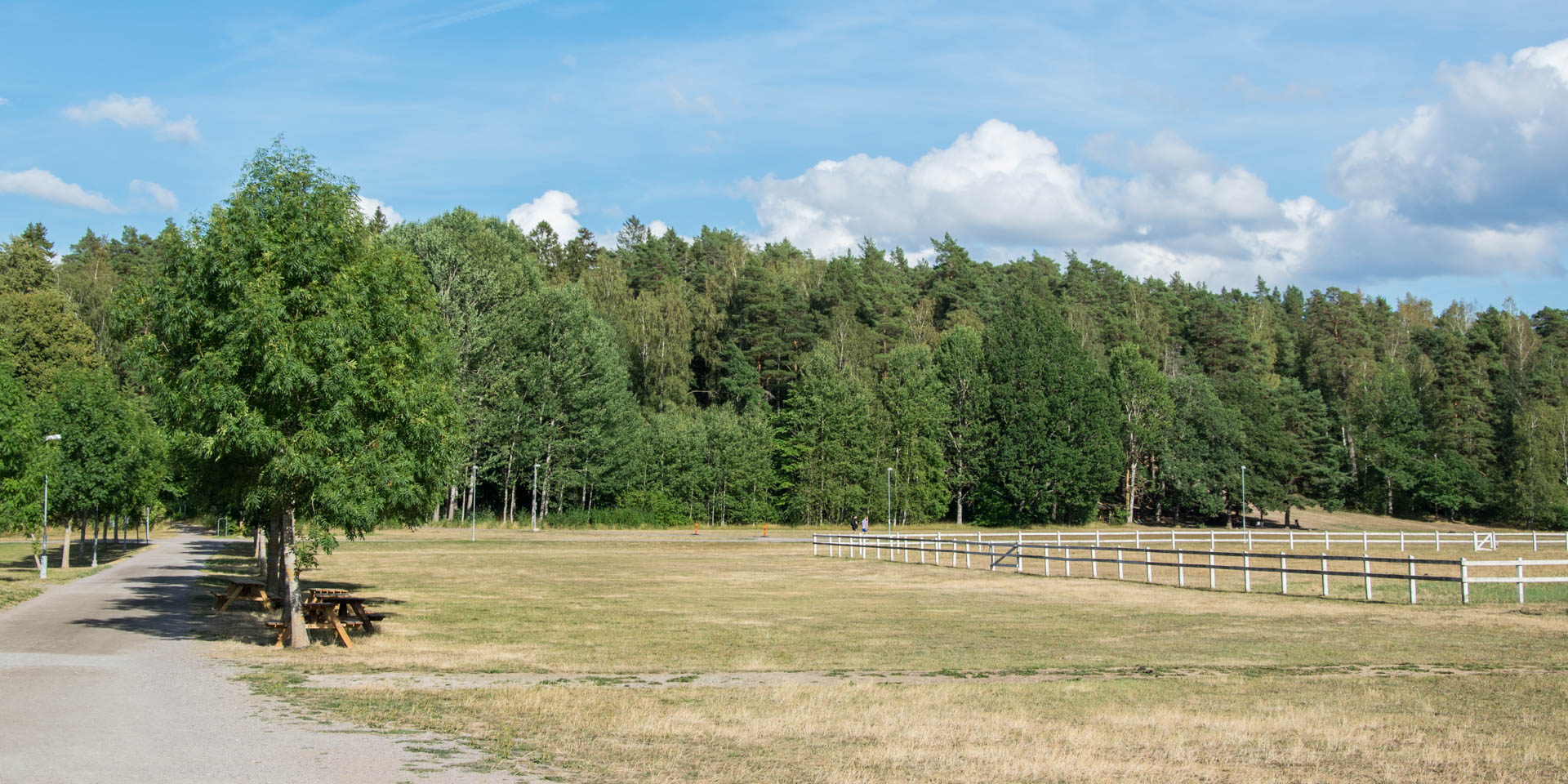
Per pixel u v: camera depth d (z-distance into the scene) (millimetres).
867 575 43062
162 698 13750
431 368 24875
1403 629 22484
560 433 92000
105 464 46750
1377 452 119938
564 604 29922
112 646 19500
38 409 45188
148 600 29344
